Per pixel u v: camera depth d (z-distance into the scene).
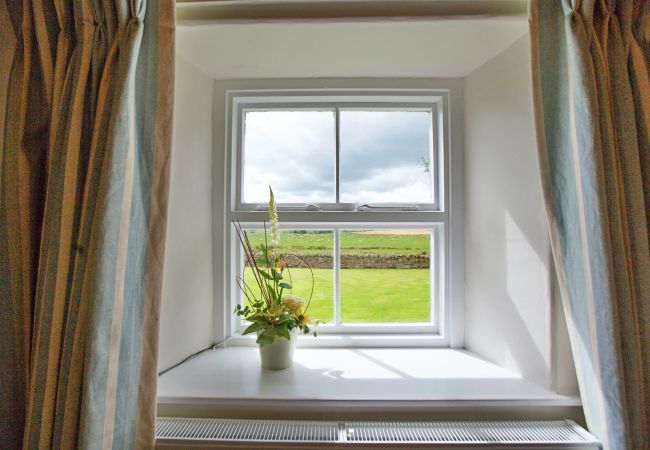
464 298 1.31
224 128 1.33
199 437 0.85
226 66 1.24
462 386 0.99
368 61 1.21
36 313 0.79
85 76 0.82
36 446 0.72
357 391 0.96
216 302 1.32
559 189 0.88
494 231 1.16
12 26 0.85
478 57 1.18
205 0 0.96
